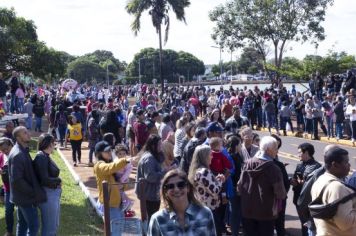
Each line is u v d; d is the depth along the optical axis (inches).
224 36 1621.6
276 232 329.1
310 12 1555.1
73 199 473.4
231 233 344.8
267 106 1080.8
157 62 4724.4
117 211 294.5
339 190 192.1
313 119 967.6
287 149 832.3
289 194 480.4
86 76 5039.4
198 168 281.3
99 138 657.0
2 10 1749.5
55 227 298.8
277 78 1596.9
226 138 353.4
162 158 296.7
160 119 592.7
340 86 1222.9
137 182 287.9
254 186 275.6
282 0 1563.7
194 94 1403.8
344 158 200.2
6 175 343.3
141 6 1915.6
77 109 697.0
